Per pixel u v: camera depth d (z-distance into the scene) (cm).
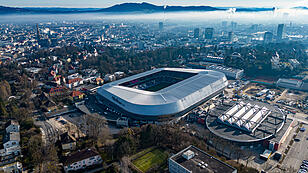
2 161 18250
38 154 18438
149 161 18538
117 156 18575
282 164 18475
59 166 17788
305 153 19862
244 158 19200
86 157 17862
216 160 16538
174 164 16388
